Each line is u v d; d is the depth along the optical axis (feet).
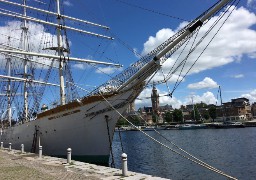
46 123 96.02
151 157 118.73
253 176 75.20
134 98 77.71
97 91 82.48
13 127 127.13
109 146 81.05
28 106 147.74
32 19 119.65
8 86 171.32
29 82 148.56
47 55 108.47
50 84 151.43
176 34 60.70
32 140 105.91
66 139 88.84
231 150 134.41
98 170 52.37
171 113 571.28
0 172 50.93
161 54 63.05
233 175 77.56
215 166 93.04
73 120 85.92
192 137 244.83
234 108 536.83
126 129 528.63
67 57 112.47
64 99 106.63
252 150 129.59
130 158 117.70
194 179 72.38
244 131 288.92
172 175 77.87
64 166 58.75
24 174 48.42
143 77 71.26
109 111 79.92
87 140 84.12
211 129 373.40
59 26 117.60
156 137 287.69
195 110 576.61
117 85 78.54
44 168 55.88
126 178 43.37
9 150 107.34
